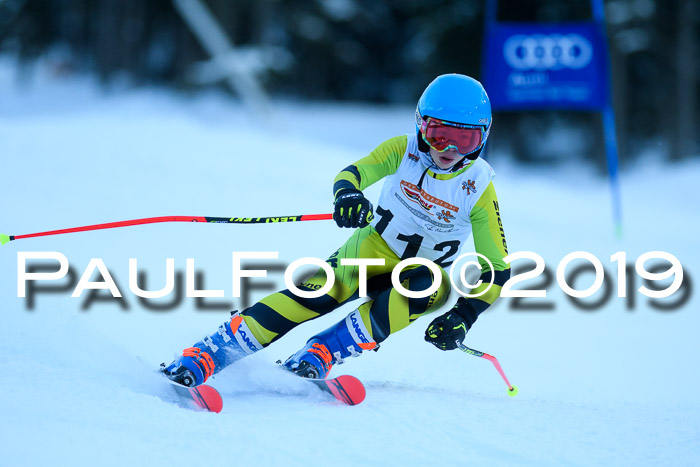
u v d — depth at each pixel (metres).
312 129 100.81
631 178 84.81
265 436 8.93
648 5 85.56
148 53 116.31
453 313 11.20
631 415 11.81
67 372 10.38
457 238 12.21
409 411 10.77
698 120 97.44
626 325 20.03
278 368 11.72
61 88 109.56
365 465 8.45
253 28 104.81
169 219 11.62
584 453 9.68
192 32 105.56
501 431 10.29
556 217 39.50
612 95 87.12
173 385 10.46
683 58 87.75
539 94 39.66
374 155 11.87
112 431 8.41
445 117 10.99
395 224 12.09
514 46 39.78
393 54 127.88
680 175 69.00
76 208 26.45
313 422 9.74
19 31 112.31
